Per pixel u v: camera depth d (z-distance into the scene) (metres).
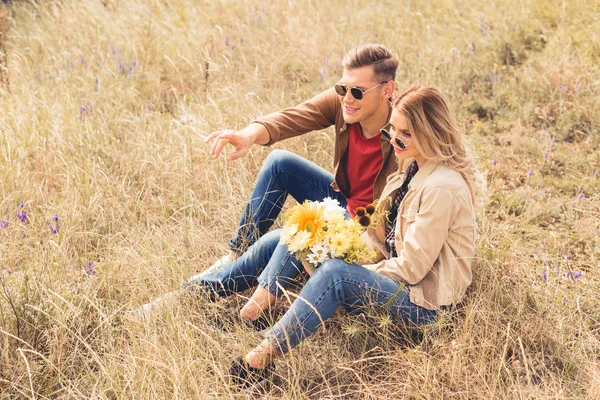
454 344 2.80
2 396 2.76
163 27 7.27
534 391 2.71
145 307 3.21
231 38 6.81
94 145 4.86
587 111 4.96
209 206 4.12
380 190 3.33
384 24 6.82
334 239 2.81
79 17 7.52
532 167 4.55
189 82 6.19
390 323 2.88
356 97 3.17
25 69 6.53
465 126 5.11
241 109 5.11
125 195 4.23
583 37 5.82
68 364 3.00
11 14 8.38
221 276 3.32
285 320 2.80
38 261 3.62
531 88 5.32
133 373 2.78
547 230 3.96
